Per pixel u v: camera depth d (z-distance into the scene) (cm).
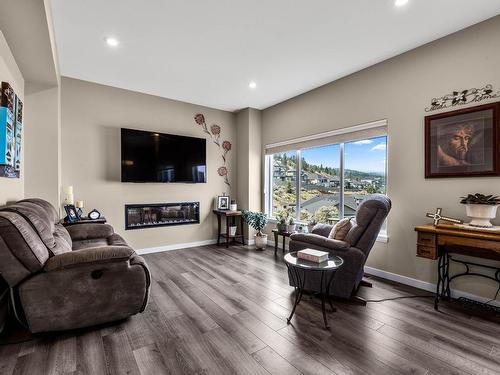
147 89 405
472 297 248
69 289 183
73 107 364
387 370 155
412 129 288
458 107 255
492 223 235
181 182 448
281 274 323
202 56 303
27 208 193
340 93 363
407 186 293
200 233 481
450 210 261
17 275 169
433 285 272
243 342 183
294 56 303
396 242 302
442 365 160
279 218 436
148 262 373
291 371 154
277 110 472
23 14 180
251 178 497
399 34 260
